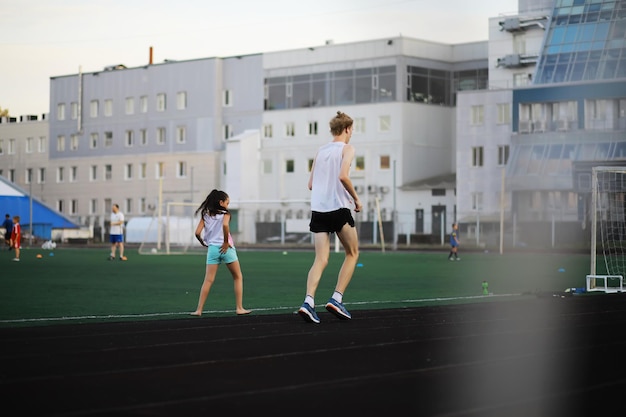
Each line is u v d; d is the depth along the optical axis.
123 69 100.88
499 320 13.09
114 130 101.81
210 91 94.06
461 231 77.56
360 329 11.73
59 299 18.42
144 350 9.49
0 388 7.22
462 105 78.81
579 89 71.31
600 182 42.56
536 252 59.38
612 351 9.62
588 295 19.41
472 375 7.96
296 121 89.38
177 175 96.69
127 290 21.20
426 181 83.69
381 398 6.88
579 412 6.45
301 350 9.55
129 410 6.41
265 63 91.44
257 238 88.81
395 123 83.69
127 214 100.94
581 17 73.56
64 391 7.10
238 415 6.26
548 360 8.92
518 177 73.00
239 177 90.00
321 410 6.44
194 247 72.88
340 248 68.38
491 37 81.69
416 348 9.75
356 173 85.50
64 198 105.94
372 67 85.06
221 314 14.97
